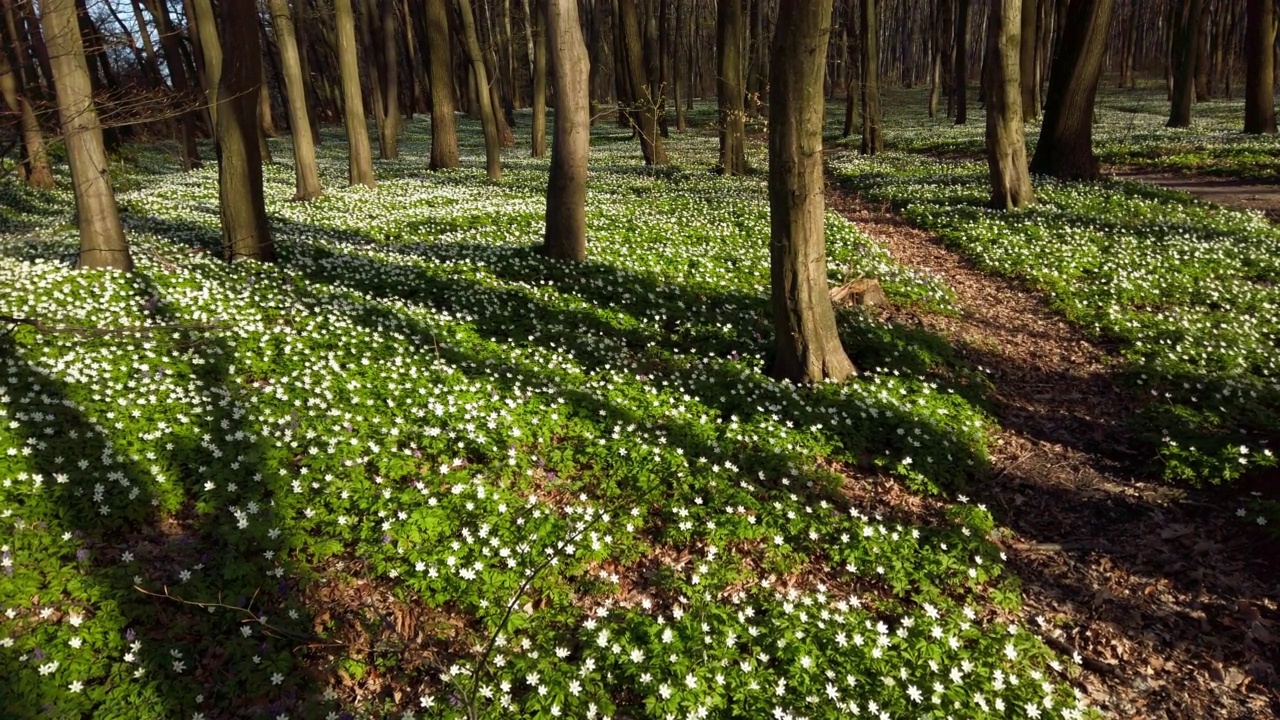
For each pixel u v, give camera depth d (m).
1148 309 13.30
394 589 6.13
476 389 9.21
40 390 8.15
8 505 6.38
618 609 6.14
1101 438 9.46
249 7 12.94
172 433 7.73
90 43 15.96
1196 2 32.72
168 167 32.50
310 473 7.25
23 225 16.61
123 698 5.03
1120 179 22.66
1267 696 5.60
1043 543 7.50
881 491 8.17
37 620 5.45
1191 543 7.30
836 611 6.18
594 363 10.59
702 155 36.00
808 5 8.23
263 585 6.03
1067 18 22.17
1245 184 22.53
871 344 11.26
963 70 42.78
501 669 5.46
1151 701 5.63
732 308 12.77
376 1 37.62
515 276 13.98
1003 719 5.21
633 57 31.33
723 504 7.45
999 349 12.09
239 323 10.23
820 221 9.65
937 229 18.81
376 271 13.79
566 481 7.83
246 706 5.17
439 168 31.00
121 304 10.55
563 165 14.44
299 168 22.73
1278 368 10.58
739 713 5.11
